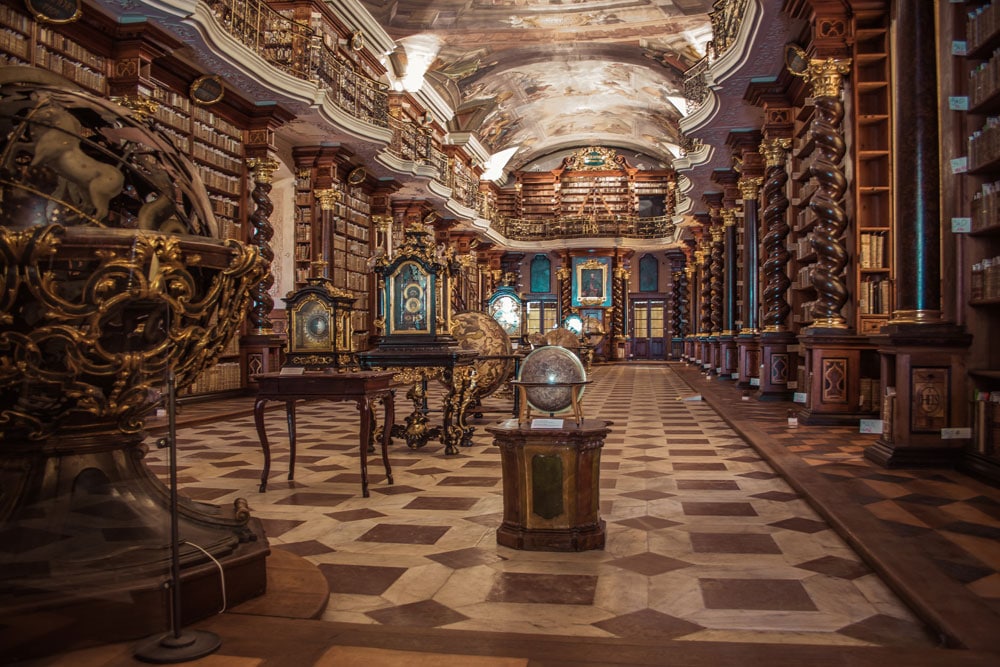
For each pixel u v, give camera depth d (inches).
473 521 168.2
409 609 113.1
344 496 195.9
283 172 605.0
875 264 313.4
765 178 499.2
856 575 126.6
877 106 317.7
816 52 315.6
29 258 80.8
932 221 211.5
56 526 93.7
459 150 1059.3
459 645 90.3
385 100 692.7
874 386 310.2
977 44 204.5
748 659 86.6
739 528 158.7
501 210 1437.0
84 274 92.6
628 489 201.2
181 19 366.0
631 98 1104.8
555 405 151.9
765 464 238.1
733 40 446.0
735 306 676.7
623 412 417.4
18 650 83.7
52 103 96.8
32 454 96.6
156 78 418.9
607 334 1359.5
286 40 542.6
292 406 219.5
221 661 84.1
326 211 609.3
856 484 189.2
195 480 218.7
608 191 1411.2
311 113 522.3
